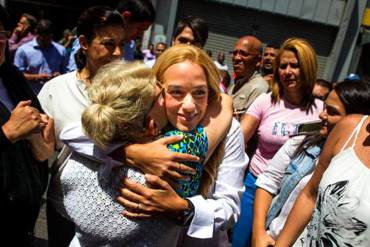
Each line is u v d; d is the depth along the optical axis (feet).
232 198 5.26
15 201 5.34
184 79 4.76
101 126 4.36
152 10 10.32
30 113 5.23
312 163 7.27
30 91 6.28
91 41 7.04
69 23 39.63
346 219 4.95
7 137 5.08
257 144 9.67
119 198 4.55
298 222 6.16
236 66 11.61
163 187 4.53
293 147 7.62
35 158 5.97
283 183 7.47
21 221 5.53
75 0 38.99
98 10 7.09
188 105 4.74
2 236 5.41
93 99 4.59
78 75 7.15
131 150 4.58
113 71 4.63
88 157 4.74
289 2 35.60
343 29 36.22
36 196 5.66
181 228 5.26
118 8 10.11
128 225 4.56
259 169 9.29
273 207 7.54
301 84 9.00
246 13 35.81
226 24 35.91
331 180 5.18
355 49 36.60
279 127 9.07
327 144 5.76
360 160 5.08
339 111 6.80
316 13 36.01
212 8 35.47
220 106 5.30
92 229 4.65
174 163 4.51
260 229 7.34
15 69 6.12
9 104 5.94
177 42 10.98
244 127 9.37
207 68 4.99
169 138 4.63
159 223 4.64
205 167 5.21
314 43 37.14
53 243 6.86
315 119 9.03
